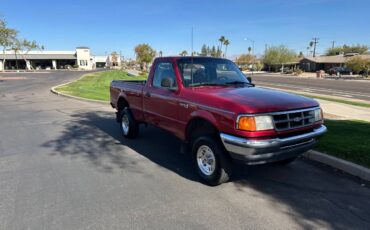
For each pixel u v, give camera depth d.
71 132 8.22
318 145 6.12
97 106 13.30
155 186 4.67
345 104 13.82
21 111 11.81
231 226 3.55
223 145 4.40
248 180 4.92
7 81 31.83
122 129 7.76
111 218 3.72
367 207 4.02
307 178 5.00
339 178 4.99
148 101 6.29
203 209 3.95
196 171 4.95
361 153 5.64
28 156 6.11
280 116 4.20
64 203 4.11
